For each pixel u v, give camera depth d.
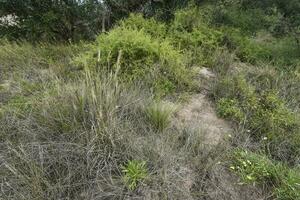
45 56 5.11
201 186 2.94
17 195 2.63
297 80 4.69
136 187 2.71
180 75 4.33
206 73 4.72
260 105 3.97
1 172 2.83
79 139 3.03
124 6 6.17
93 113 3.15
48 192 2.67
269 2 6.28
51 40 6.02
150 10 6.23
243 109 3.96
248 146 3.49
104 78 3.51
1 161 2.91
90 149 2.90
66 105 3.30
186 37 5.25
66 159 2.89
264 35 6.09
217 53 5.05
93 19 6.11
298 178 3.04
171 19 5.83
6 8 6.02
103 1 6.09
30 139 3.12
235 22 6.12
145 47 4.39
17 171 2.77
